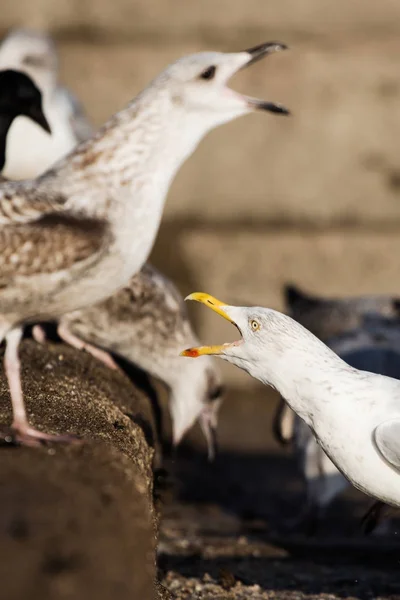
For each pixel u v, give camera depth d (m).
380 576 10.83
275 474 18.22
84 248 9.11
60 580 5.58
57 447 7.14
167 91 9.77
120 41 27.08
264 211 26.42
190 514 15.12
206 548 12.19
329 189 26.48
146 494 7.23
